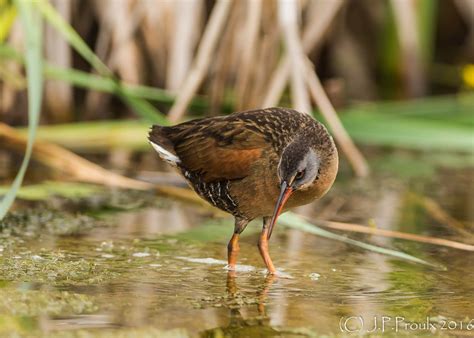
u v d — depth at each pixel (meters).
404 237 10.68
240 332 7.50
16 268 9.24
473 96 17.17
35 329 7.38
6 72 14.48
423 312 8.23
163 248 10.27
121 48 15.77
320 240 10.90
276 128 9.98
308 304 8.39
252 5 14.56
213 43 14.27
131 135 14.98
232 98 15.66
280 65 14.32
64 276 9.02
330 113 13.66
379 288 8.98
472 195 12.95
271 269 9.54
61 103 15.98
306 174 9.53
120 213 11.78
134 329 7.45
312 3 15.56
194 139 10.27
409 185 13.52
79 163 12.86
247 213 10.09
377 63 18.48
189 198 12.23
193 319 7.80
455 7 19.58
